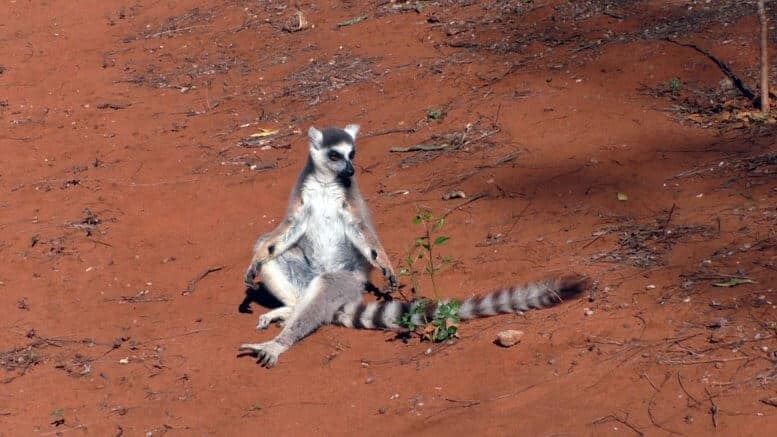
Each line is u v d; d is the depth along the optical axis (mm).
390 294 9031
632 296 7891
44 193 12633
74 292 10031
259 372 8117
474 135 11969
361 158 12109
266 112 14164
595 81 12445
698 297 7641
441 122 12539
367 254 8859
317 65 15195
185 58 16703
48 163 13594
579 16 14453
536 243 9258
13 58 17688
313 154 8938
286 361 8219
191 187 12250
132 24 18828
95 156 13625
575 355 7324
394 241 9961
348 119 13297
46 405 8094
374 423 7102
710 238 8492
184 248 10695
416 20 15812
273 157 12750
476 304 8203
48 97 15953
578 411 6676
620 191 9828
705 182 9625
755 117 10703
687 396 6562
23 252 11031
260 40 16703
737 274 7816
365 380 7699
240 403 7723
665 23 13539
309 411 7430
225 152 13125
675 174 9938
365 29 15969
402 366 7789
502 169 10945
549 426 6586
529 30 14398
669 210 9234
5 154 14000
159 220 11484
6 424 7871
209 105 14766
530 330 7832
